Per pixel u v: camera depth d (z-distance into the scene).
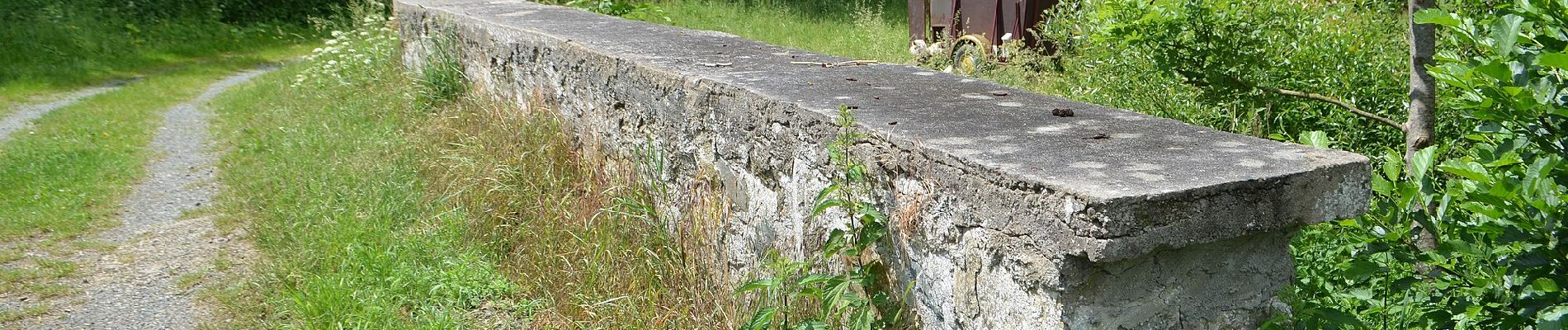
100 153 7.35
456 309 4.07
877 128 2.72
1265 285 2.29
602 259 4.07
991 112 2.95
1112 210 1.95
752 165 3.40
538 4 8.21
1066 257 2.07
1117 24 4.59
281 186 5.80
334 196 5.31
